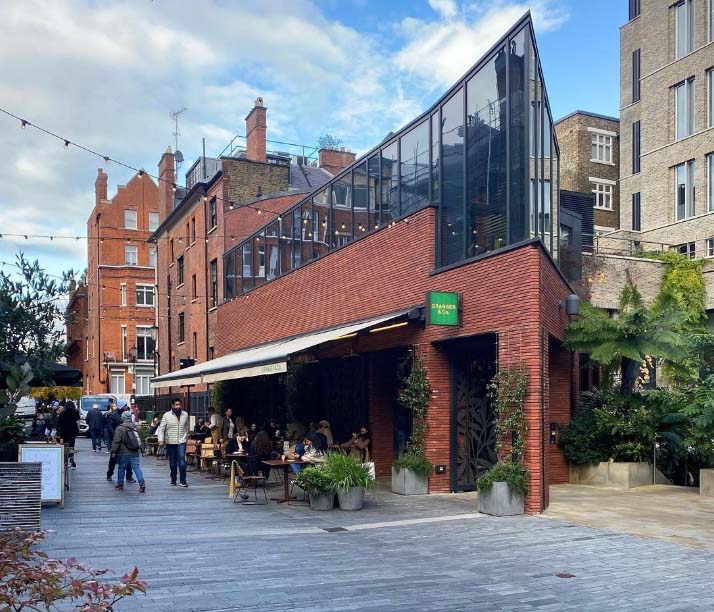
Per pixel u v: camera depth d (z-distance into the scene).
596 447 16.28
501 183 13.45
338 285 19.81
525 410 12.30
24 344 12.18
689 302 23.09
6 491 9.61
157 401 38.84
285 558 8.52
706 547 9.24
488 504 11.95
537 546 9.31
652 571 7.94
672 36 31.83
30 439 16.27
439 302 13.96
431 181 15.80
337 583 7.36
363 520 11.45
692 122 30.58
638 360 15.40
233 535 10.04
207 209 35.25
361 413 18.69
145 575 7.64
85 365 60.94
